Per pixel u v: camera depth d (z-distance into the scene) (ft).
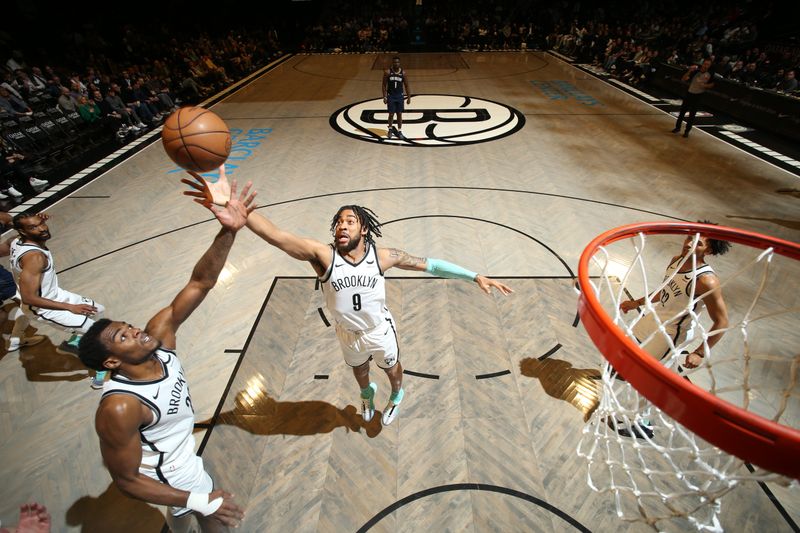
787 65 38.27
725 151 28.19
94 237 19.80
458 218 20.72
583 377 12.28
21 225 11.32
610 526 8.91
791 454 4.22
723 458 7.82
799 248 7.95
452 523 9.01
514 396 11.80
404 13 76.28
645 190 23.26
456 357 13.00
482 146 29.73
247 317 14.83
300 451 10.49
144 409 6.19
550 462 10.15
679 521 8.79
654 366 5.12
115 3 58.44
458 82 48.62
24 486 9.97
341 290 8.24
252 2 73.56
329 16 76.89
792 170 25.38
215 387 12.28
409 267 8.98
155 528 9.14
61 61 47.21
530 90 44.73
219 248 6.80
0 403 12.07
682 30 56.54
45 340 14.14
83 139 31.63
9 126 26.61
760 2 53.16
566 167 26.23
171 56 49.57
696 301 8.95
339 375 12.54
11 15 48.65
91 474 10.21
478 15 74.54
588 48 59.16
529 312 14.74
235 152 29.27
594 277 16.39
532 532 8.83
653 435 10.45
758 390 11.71
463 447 10.52
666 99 40.37
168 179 25.73
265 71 56.34
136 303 15.69
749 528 8.77
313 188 23.98
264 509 9.30
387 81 29.94
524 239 18.99
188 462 7.16
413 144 30.30
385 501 9.45
